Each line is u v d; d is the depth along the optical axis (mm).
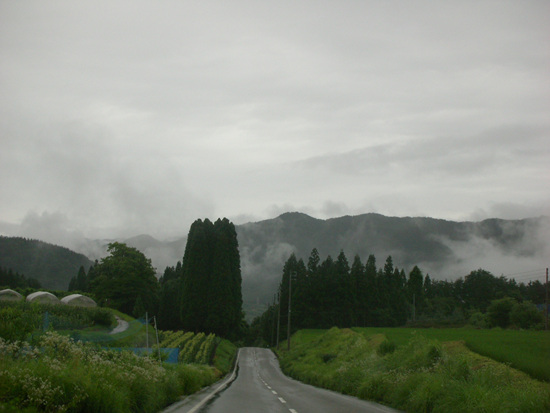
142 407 12664
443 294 143375
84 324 45281
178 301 92250
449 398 13773
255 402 17391
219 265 87312
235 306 89812
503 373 16625
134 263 88812
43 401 8750
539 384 15859
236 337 103812
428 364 20141
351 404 17641
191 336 72688
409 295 127375
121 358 15188
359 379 24547
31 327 12727
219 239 88562
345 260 119125
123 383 12344
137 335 45469
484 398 12625
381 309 115750
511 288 135750
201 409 14500
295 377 46875
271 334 126750
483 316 90000
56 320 37000
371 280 117188
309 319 115188
